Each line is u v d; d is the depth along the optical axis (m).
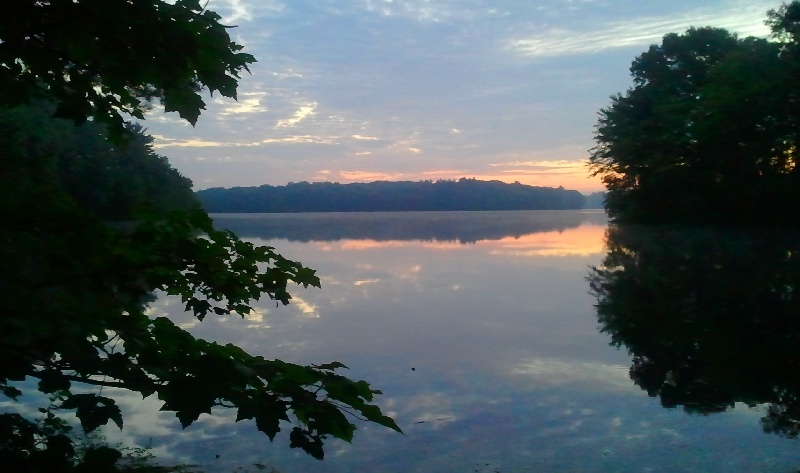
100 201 28.05
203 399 2.11
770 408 5.70
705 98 35.06
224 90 2.77
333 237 33.19
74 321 2.27
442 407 5.70
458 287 13.82
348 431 2.20
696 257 20.34
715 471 4.34
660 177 38.75
